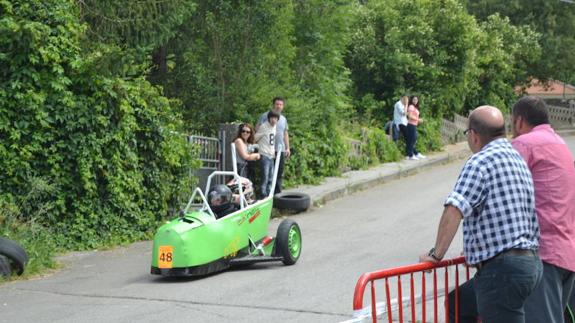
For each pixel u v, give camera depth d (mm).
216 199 12414
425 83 33062
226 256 12109
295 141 22000
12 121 14219
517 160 5934
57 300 10766
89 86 14891
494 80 40469
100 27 17328
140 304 10344
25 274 12406
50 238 14180
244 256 12609
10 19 13992
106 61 14938
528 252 5770
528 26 43125
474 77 37312
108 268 13000
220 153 18875
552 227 6184
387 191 22750
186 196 17141
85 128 14852
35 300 10812
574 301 7004
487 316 5836
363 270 12180
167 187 16531
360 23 33188
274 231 16141
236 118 20562
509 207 5762
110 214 15328
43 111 14367
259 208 13133
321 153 23672
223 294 10734
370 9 33594
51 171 14578
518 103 6641
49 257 13281
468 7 46719
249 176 19078
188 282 11609
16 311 10203
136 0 17438
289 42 22469
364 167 26359
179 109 20125
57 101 14523
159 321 9430
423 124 32094
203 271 11664
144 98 16078
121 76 15820
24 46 14172
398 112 29688
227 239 12102
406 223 17016
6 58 14141
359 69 33125
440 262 6309
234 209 12711
